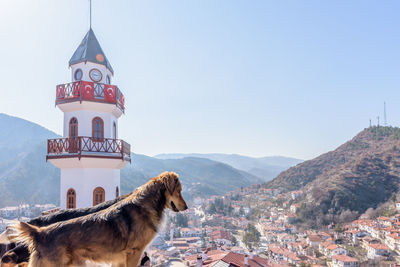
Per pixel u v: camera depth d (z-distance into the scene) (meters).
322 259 141.25
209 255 33.84
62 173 22.56
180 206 3.66
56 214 6.12
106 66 24.56
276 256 146.38
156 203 3.59
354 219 199.50
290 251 152.75
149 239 3.52
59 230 3.24
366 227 172.50
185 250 139.62
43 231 3.24
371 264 122.12
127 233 3.38
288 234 194.12
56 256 3.13
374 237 158.88
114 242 3.30
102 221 3.33
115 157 22.50
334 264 130.25
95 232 3.25
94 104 22.41
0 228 148.75
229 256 28.67
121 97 24.94
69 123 23.05
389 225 167.50
